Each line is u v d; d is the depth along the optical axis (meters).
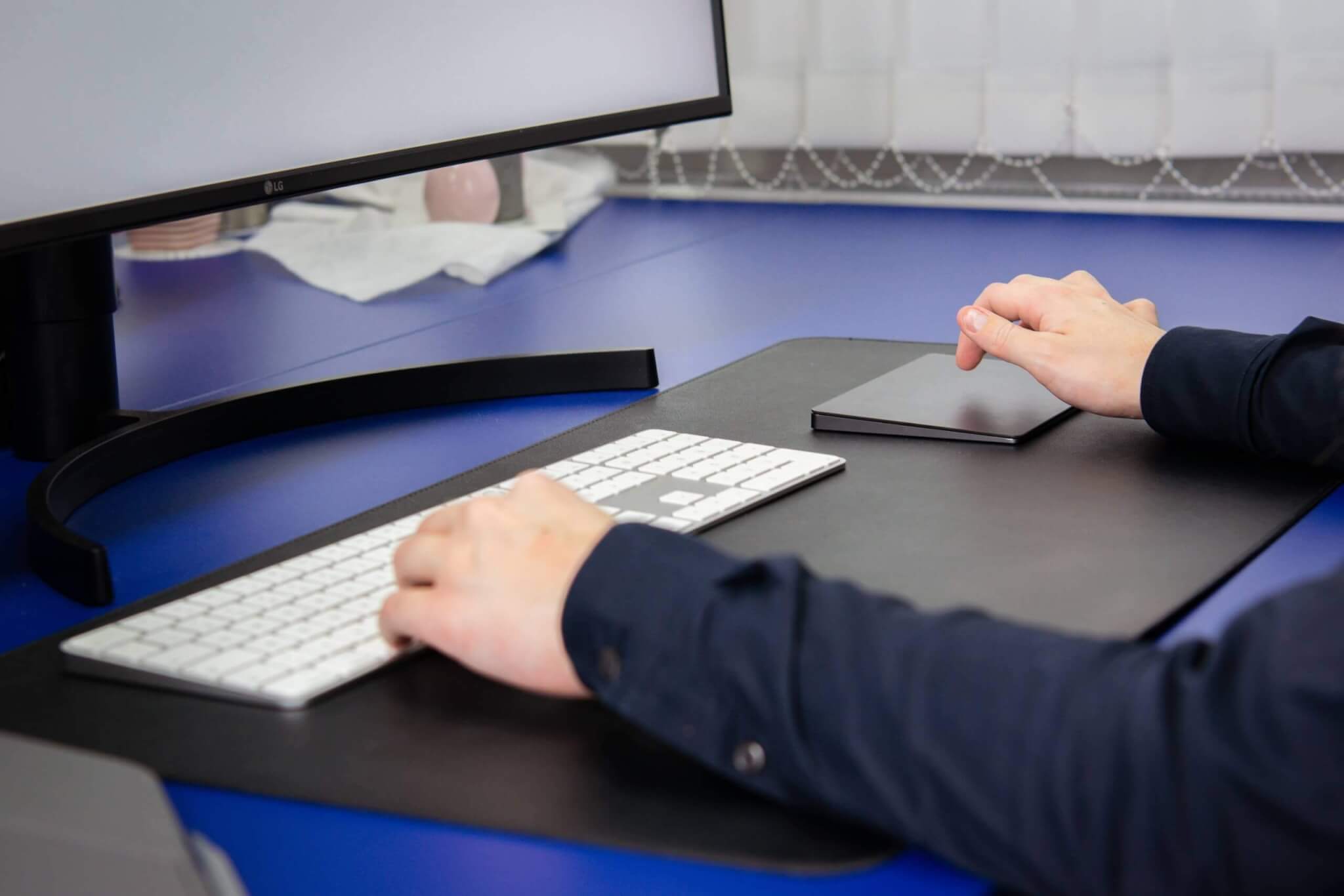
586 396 0.96
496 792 0.46
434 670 0.55
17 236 0.69
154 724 0.51
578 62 0.99
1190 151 1.52
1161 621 0.55
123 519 0.76
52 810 0.40
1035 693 0.42
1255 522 0.66
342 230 1.56
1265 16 1.46
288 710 0.52
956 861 0.41
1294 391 0.73
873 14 1.69
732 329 1.12
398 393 0.94
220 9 0.78
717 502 0.69
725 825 0.44
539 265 1.41
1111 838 0.39
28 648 0.59
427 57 0.89
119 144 0.74
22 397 0.88
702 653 0.47
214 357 1.11
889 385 0.89
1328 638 0.38
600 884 0.41
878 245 1.42
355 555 0.64
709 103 1.09
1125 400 0.80
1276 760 0.37
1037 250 1.36
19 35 0.69
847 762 0.43
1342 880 0.37
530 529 0.53
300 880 0.42
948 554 0.63
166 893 0.37
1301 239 1.35
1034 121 1.61
